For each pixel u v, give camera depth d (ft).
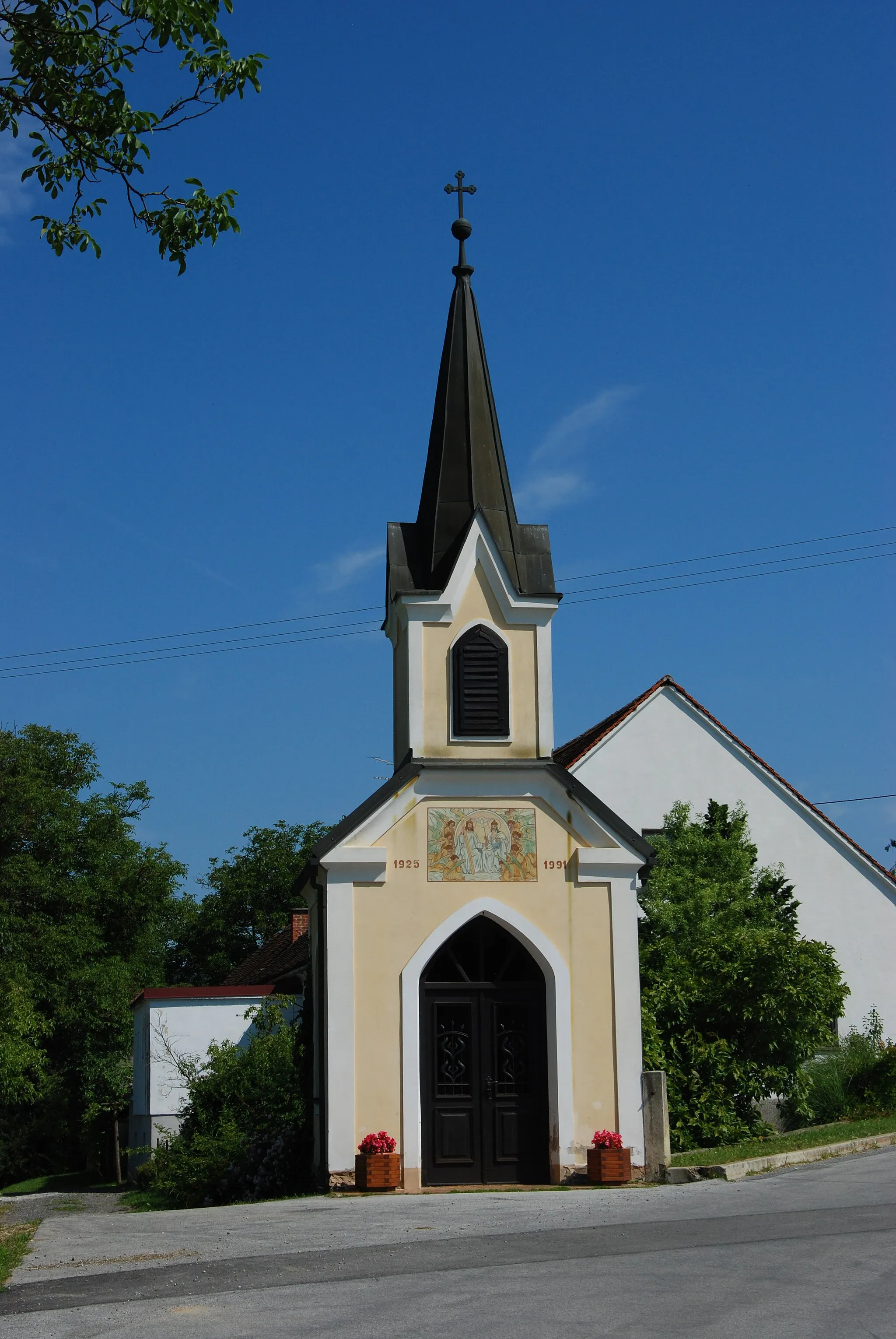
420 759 70.28
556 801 70.64
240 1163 74.38
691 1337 28.17
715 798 111.65
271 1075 81.20
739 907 91.45
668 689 113.19
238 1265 40.01
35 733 150.10
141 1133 113.70
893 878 111.34
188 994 105.09
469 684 71.97
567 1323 29.89
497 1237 43.50
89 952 140.46
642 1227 44.37
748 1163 62.08
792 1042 76.13
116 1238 50.06
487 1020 68.95
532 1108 68.28
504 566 73.15
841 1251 37.14
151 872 148.05
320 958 69.92
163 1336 30.27
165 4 40.60
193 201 43.57
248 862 227.61
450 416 77.41
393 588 74.02
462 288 80.38
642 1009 73.97
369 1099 66.23
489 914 68.95
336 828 68.49
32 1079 138.00
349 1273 37.63
